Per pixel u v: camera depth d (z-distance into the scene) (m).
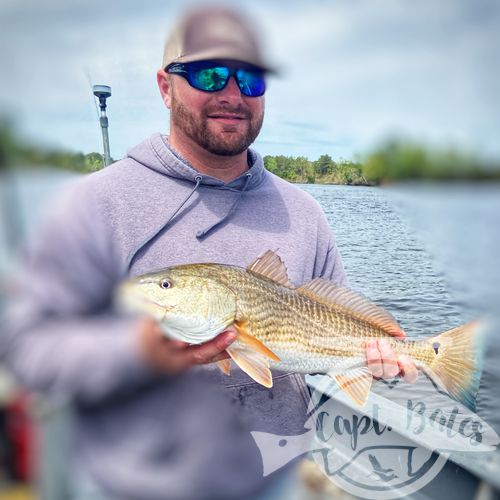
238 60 1.60
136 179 1.85
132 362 1.18
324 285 1.99
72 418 1.11
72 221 1.22
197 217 1.93
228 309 1.77
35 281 1.14
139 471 1.19
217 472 1.37
